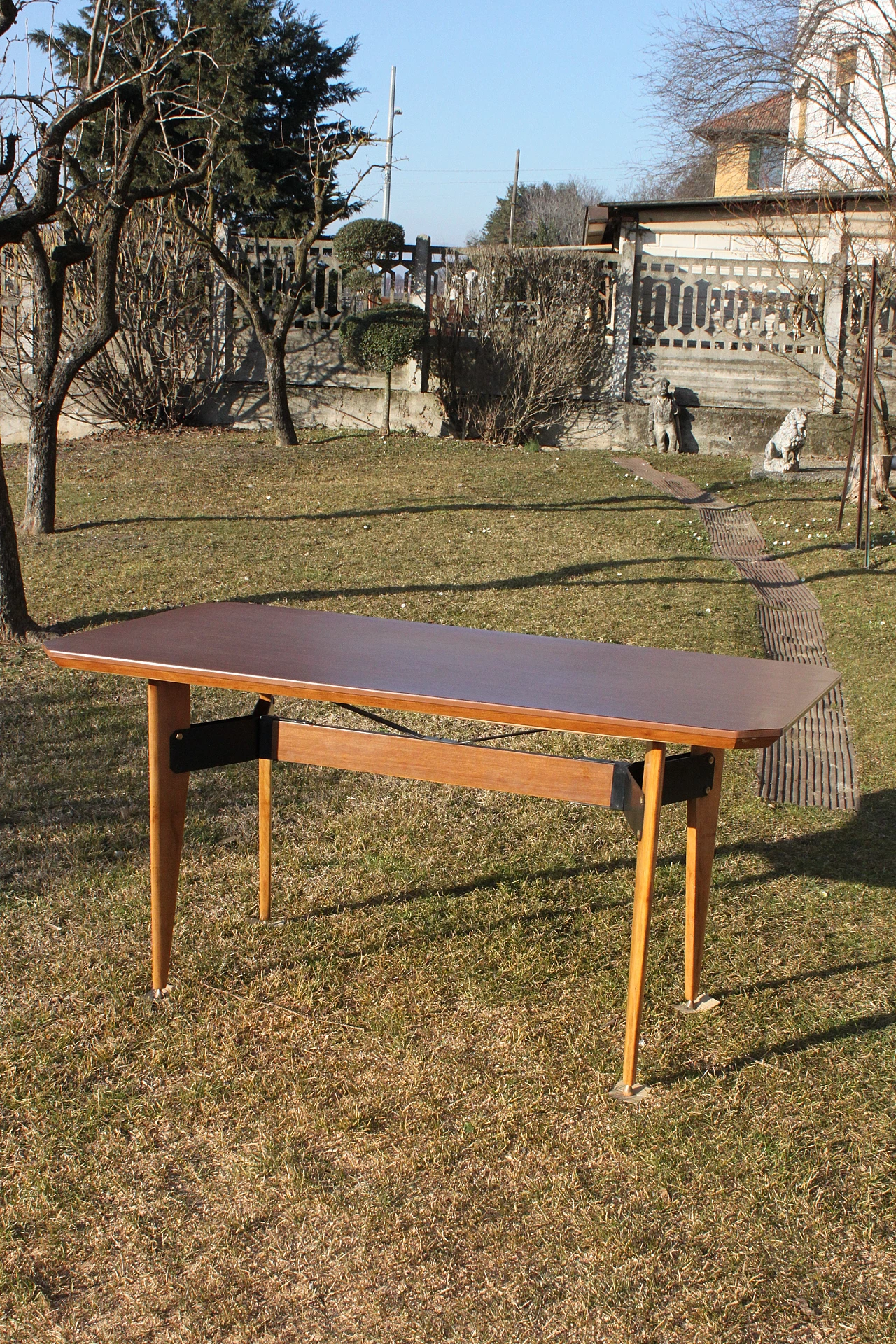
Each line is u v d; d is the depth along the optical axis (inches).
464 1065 114.6
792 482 500.4
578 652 129.7
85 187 347.9
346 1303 85.0
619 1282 87.1
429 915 145.9
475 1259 89.4
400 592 315.9
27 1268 87.5
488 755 111.5
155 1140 102.5
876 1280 88.1
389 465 532.7
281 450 567.8
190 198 713.0
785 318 621.6
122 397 619.5
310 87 1080.2
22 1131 103.0
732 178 1020.5
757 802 187.9
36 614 287.0
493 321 630.5
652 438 627.2
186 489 472.1
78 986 126.5
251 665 113.6
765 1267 89.2
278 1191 96.3
